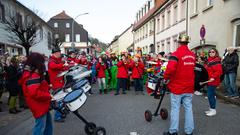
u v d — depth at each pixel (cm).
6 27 1948
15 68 780
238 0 1162
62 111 507
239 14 1152
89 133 542
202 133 553
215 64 658
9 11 2048
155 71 1118
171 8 2272
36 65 399
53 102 477
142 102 930
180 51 507
